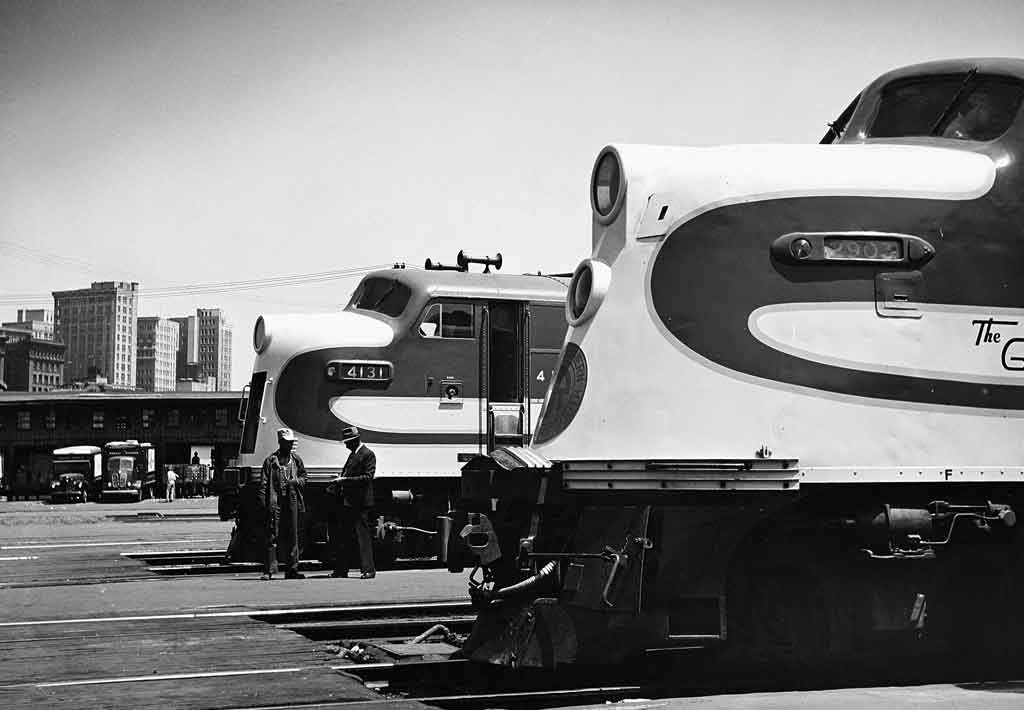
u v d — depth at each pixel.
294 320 15.77
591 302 7.21
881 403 6.86
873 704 5.98
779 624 6.99
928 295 6.97
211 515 39.06
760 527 6.99
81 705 6.55
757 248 6.92
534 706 6.79
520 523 7.43
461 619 10.19
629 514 6.79
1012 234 7.12
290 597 12.02
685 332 6.91
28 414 66.50
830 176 7.03
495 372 15.90
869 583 6.96
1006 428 7.01
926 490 6.99
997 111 7.44
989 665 7.41
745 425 6.79
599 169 7.53
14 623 10.06
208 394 66.19
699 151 7.25
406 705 6.43
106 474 56.88
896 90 7.87
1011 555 7.21
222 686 7.11
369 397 15.45
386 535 15.33
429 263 16.56
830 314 6.89
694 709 5.98
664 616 6.71
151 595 12.35
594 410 7.05
